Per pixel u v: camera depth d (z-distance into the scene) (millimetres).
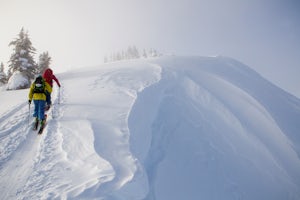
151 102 9516
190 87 13047
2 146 5426
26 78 22297
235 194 6746
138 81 12188
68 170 4348
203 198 5875
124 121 6820
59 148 5223
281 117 14008
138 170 4500
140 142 6414
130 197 3756
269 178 8492
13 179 4117
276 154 10117
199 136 8648
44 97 6605
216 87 14453
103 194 3551
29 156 4965
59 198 3480
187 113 10000
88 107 7898
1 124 6793
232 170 7684
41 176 4180
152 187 5098
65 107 8000
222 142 9008
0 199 3584
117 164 4547
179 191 5590
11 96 11133
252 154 9273
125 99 8820
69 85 12000
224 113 11344
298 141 12141
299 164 10383
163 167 6109
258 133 11008
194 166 6906
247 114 12328
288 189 8477
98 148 5074
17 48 24594
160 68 15812
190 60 21656
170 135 7922
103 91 10016
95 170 4246
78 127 6199
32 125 6727
